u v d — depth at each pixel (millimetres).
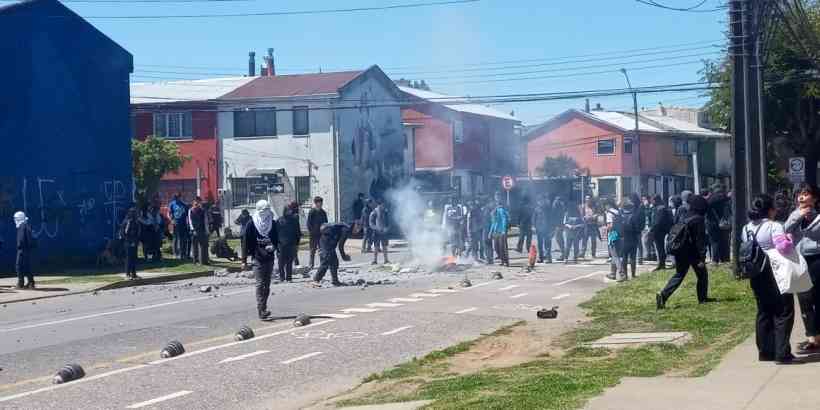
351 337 13516
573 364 10695
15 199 26266
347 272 25422
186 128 47719
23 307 19031
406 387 9836
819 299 10359
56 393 9828
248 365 11352
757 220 9852
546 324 14594
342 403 9125
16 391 9984
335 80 46750
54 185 27641
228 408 9211
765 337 9852
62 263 27750
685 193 22203
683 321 13648
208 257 29234
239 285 22875
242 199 46938
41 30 27391
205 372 10922
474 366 11211
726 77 47281
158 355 12125
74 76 28562
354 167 46750
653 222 25469
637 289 18344
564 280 22188
